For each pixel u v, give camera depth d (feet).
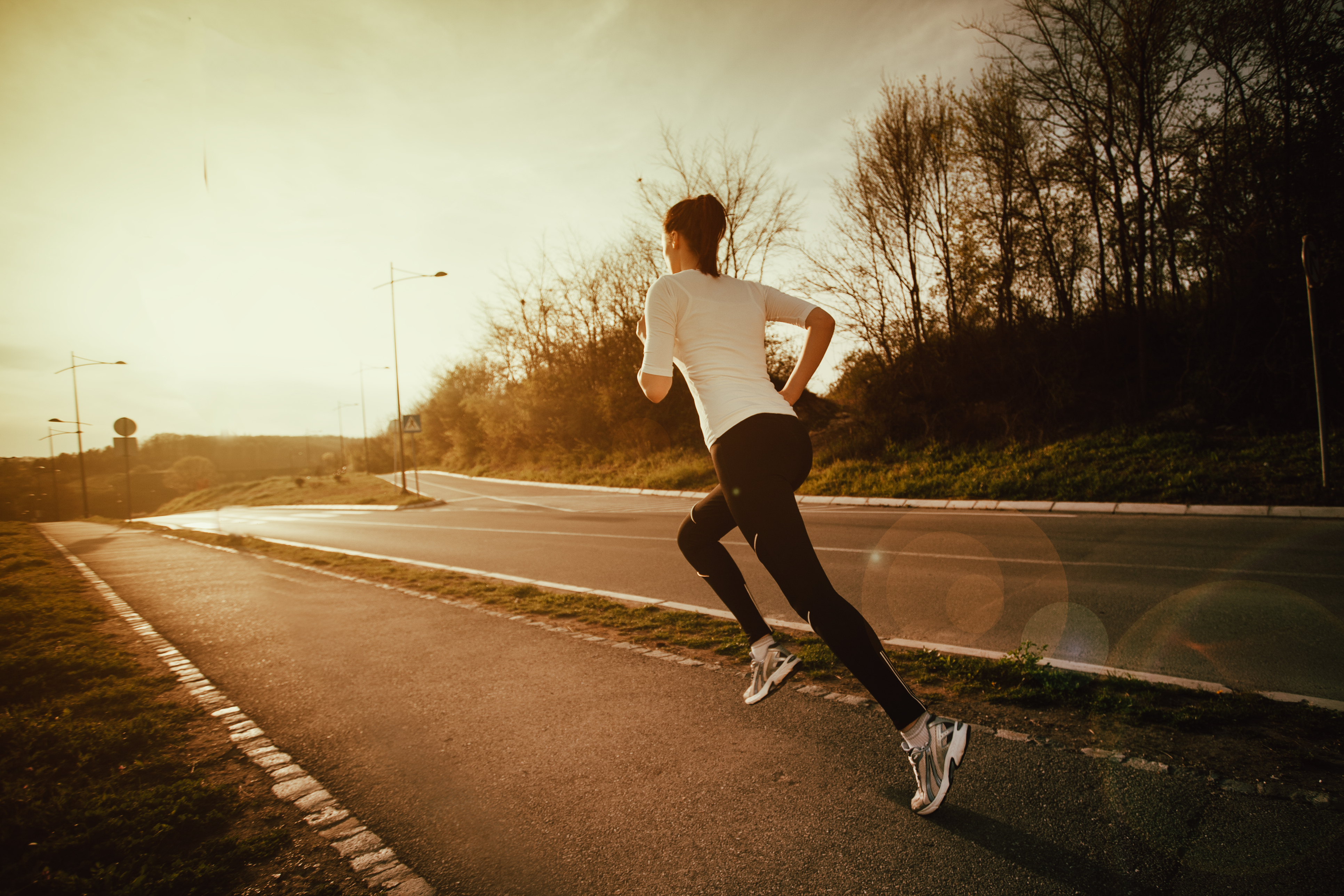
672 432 85.66
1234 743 7.93
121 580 25.82
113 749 9.30
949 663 11.21
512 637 14.75
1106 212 49.44
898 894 5.53
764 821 6.81
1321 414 28.43
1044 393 50.37
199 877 6.18
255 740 9.66
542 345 120.47
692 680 11.28
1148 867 5.68
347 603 19.70
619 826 6.91
